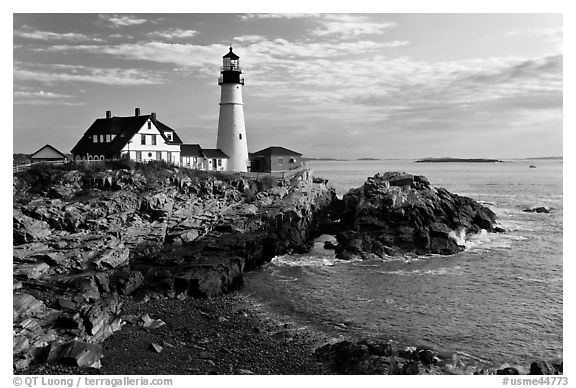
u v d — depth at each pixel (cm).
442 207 5659
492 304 3575
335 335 3031
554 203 8750
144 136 5738
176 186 5131
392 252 4941
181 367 2548
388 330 3112
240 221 5134
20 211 3975
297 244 5150
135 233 4450
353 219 5650
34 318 2727
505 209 8000
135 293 3625
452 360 2714
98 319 2800
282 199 5694
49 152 5322
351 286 3984
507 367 2608
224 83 6612
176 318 3222
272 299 3666
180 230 4722
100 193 4612
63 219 4106
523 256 4909
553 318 3306
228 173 5822
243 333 3020
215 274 3816
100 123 6091
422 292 3841
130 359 2594
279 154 6869
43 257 3691
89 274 3619
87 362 2473
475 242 5450
